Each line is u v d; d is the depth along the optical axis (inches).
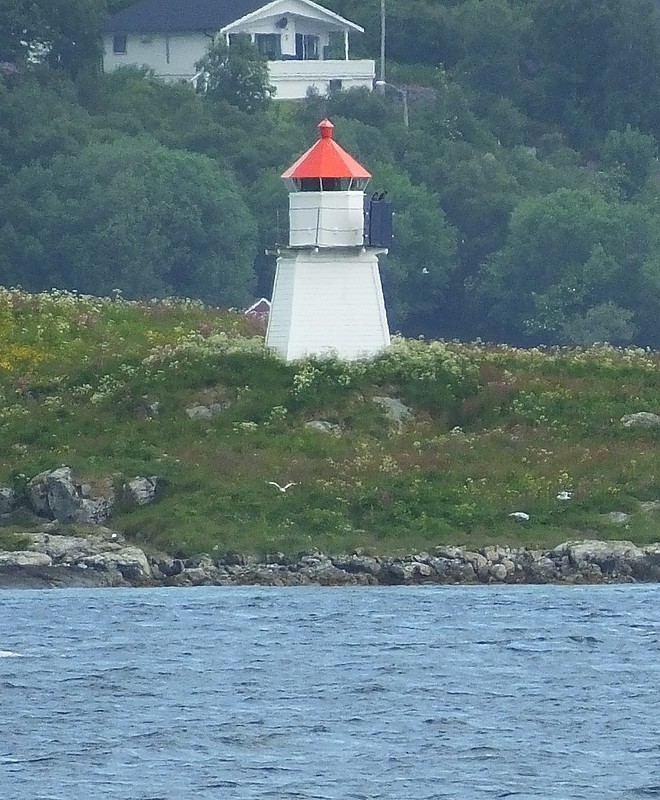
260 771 5378.9
